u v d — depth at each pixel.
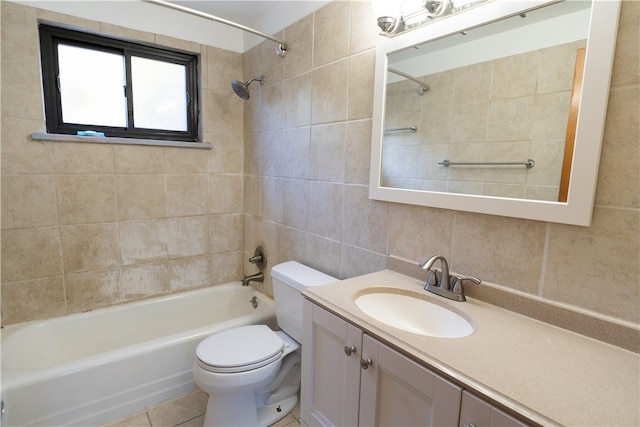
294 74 1.90
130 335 2.13
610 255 0.84
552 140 0.92
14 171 1.75
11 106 1.71
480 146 1.09
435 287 1.17
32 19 1.72
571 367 0.75
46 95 1.87
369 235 1.51
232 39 2.39
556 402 0.63
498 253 1.07
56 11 1.78
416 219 1.30
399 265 1.37
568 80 0.88
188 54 2.28
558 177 0.92
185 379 1.80
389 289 1.23
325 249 1.77
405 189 1.31
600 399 0.64
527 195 0.98
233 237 2.59
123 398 1.63
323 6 1.66
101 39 1.98
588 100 0.84
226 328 1.91
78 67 1.96
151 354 1.69
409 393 0.84
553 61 0.91
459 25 1.10
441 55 1.18
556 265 0.94
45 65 1.85
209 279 2.51
